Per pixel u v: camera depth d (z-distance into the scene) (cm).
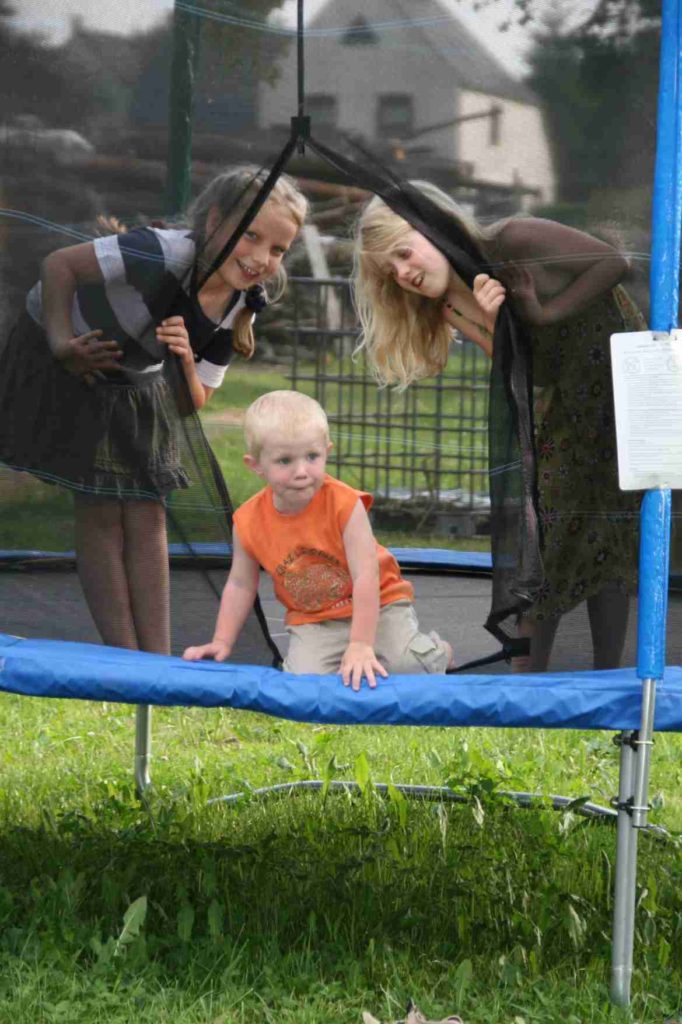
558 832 482
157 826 486
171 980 364
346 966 374
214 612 432
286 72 392
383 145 390
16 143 410
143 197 407
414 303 423
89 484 418
